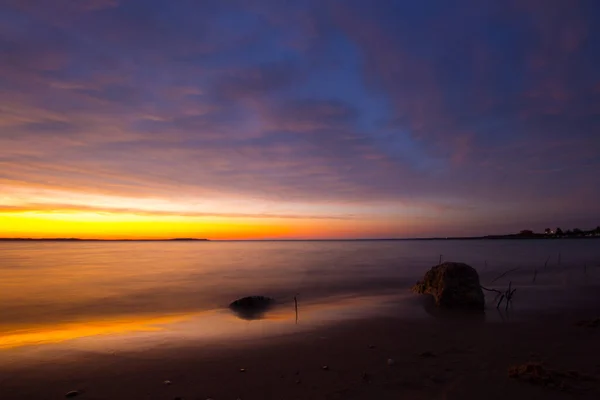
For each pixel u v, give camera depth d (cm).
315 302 2308
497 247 14312
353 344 1138
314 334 1305
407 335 1284
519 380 721
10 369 853
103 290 2984
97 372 834
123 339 1221
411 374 805
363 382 755
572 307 1959
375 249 13762
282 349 1067
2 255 9669
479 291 1962
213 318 1808
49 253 11219
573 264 5219
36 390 718
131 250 14812
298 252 11838
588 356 937
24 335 1450
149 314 2012
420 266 5341
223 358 962
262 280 3616
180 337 1262
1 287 3198
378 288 2978
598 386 682
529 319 1636
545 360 898
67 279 3809
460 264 2117
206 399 671
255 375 813
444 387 712
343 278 3744
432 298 2120
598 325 1389
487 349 1048
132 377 798
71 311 2114
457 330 1380
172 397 683
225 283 3403
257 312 1981
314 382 761
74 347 1089
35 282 3553
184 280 3675
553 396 636
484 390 670
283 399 666
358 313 1836
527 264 5347
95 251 13388
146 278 3881
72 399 673
